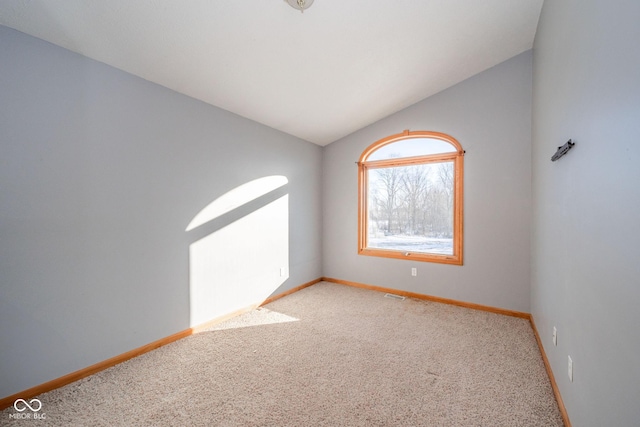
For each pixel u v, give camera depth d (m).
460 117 3.39
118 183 2.20
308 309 3.35
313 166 4.34
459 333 2.70
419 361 2.22
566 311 1.61
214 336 2.66
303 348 2.43
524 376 2.02
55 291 1.89
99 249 2.10
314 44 2.29
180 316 2.62
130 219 2.27
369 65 2.70
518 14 2.38
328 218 4.52
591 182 1.22
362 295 3.86
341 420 1.61
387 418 1.63
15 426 1.56
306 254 4.24
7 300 1.71
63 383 1.92
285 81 2.72
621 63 0.94
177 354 2.34
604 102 1.08
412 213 3.84
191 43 2.04
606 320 1.06
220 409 1.70
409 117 3.73
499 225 3.19
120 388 1.90
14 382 1.74
